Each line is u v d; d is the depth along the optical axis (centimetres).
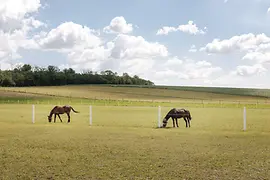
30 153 1325
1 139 1683
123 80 17738
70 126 2355
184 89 12988
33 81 14888
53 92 10844
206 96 10906
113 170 1064
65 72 16512
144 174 1019
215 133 1953
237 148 1443
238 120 3167
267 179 968
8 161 1184
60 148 1432
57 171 1053
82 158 1235
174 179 968
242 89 13350
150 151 1367
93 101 8138
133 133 1927
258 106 6494
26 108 5316
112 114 4006
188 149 1415
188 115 2430
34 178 980
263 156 1275
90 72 17488
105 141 1620
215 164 1144
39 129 2125
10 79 13788
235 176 998
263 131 2127
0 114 3884
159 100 9144
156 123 2794
